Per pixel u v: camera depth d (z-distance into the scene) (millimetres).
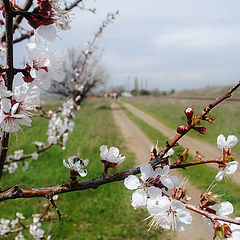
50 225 4363
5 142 1128
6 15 994
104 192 4992
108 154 1146
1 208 4473
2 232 3484
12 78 1045
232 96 1055
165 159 1157
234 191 4277
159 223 1023
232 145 1231
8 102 985
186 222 1016
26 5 1436
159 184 1090
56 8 1064
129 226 4352
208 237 4070
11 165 4777
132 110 26906
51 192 1094
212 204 1124
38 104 1076
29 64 1073
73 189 1114
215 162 1209
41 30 1064
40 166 5508
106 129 13109
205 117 1088
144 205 1060
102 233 4254
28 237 4027
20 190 1074
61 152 5668
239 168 1192
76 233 4293
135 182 1085
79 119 15992
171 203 1017
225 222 1112
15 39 1840
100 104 32812
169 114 15812
